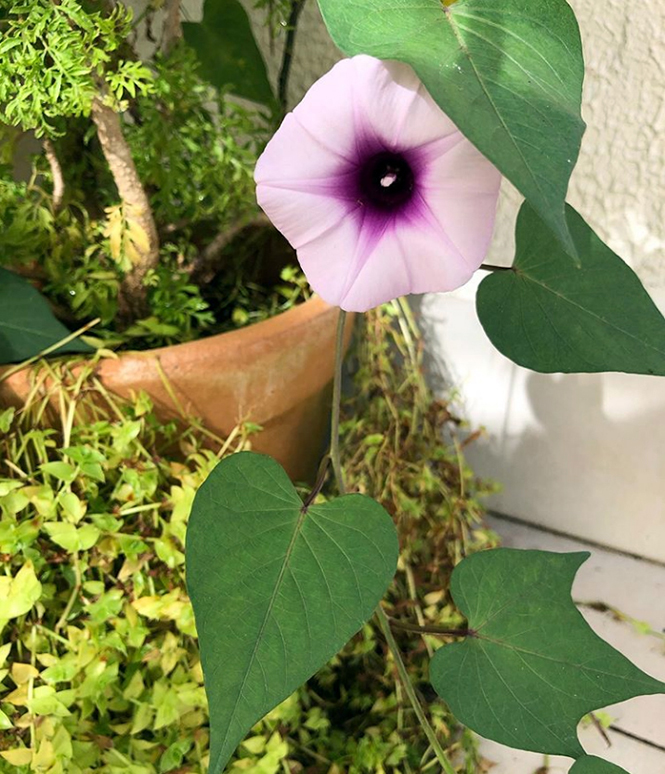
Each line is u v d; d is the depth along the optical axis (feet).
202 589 0.66
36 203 1.03
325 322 0.99
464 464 1.24
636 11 0.98
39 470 0.86
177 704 0.84
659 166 1.06
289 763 0.92
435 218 0.67
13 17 0.92
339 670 1.09
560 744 0.73
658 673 1.14
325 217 0.68
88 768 0.82
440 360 1.31
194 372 0.92
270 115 1.18
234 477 0.71
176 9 0.98
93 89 0.85
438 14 0.60
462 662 0.77
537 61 0.58
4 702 0.80
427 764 0.97
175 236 1.15
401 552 1.07
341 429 1.16
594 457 1.26
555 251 0.81
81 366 0.90
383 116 0.63
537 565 0.78
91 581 0.85
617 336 0.80
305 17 1.12
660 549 1.28
